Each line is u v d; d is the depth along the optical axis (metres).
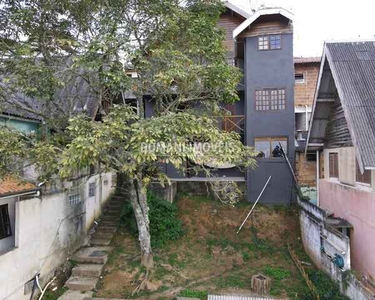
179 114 6.87
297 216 11.26
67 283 7.95
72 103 8.83
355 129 6.50
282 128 12.16
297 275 8.34
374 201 6.83
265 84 12.30
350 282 6.43
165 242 10.12
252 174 12.20
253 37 12.37
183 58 7.60
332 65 7.99
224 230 10.84
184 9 8.34
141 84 8.23
